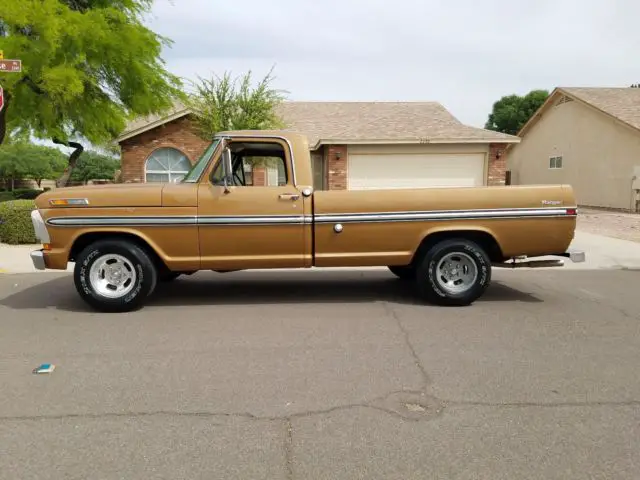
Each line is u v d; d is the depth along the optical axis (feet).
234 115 49.93
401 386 13.35
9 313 20.97
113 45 43.19
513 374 14.16
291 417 11.66
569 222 21.54
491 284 26.81
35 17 37.83
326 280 27.73
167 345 16.78
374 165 58.65
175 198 20.83
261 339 17.34
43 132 54.13
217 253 21.25
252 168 23.68
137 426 11.29
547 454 10.11
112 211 20.79
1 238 41.55
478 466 9.72
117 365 14.97
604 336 17.65
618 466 9.70
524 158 102.94
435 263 21.52
